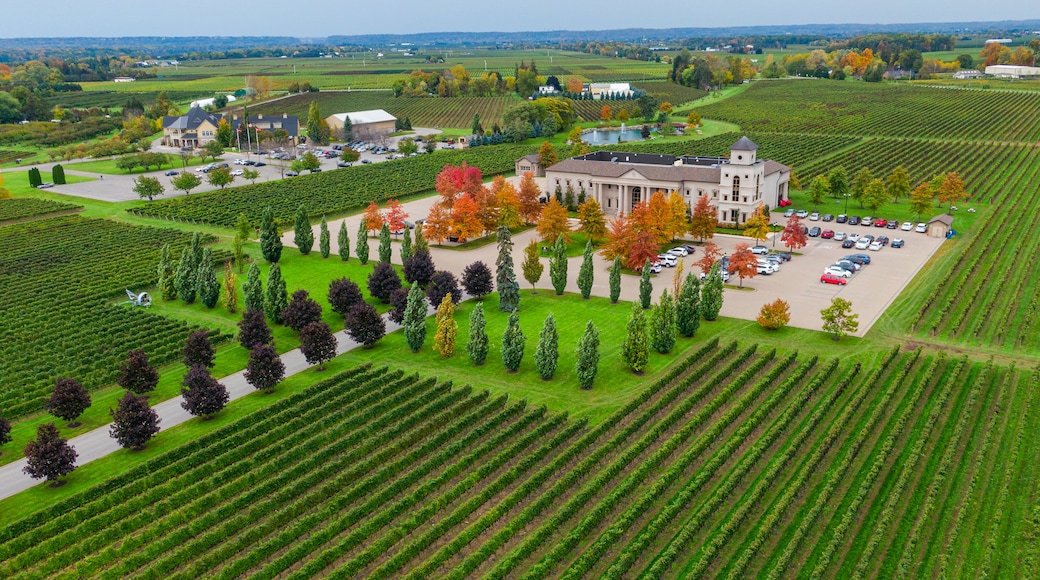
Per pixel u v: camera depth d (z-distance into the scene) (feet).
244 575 244.01
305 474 296.51
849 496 277.23
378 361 400.67
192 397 333.21
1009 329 422.82
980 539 253.03
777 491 281.13
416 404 344.28
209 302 481.46
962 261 541.34
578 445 303.68
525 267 502.38
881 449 306.55
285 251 604.49
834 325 407.44
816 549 250.37
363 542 257.75
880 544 251.39
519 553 244.63
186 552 248.73
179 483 286.87
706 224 575.79
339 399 346.95
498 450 311.47
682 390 355.36
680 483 288.10
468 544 255.09
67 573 240.73
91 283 522.88
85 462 310.04
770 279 515.50
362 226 563.89
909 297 472.44
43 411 356.59
